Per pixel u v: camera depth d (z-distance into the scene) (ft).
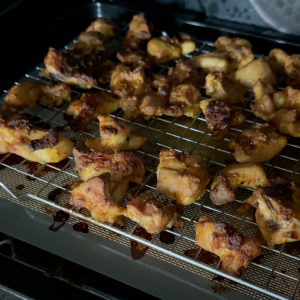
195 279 1.86
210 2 2.65
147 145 2.24
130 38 2.64
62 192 2.08
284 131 2.22
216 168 2.15
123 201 2.02
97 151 2.08
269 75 2.38
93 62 2.45
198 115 2.35
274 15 2.50
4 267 1.86
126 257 1.91
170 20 2.70
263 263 1.88
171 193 1.99
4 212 2.04
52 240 1.96
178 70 2.42
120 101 2.33
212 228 1.84
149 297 1.80
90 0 2.83
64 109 2.40
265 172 2.12
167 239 1.94
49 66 2.38
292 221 1.86
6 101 2.31
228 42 2.53
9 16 2.48
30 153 2.14
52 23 2.71
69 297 1.79
